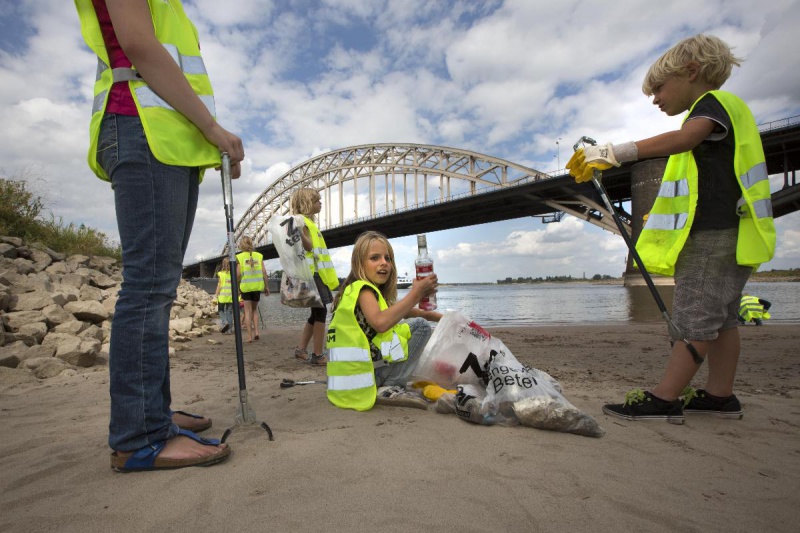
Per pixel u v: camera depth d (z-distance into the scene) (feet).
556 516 4.21
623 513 4.29
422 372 8.47
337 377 8.16
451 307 52.19
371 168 241.55
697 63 7.38
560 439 6.38
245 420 6.31
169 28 5.89
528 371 7.34
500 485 4.83
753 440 6.49
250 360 15.93
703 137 6.96
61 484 4.95
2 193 32.27
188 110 5.49
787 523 4.17
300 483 4.83
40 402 8.96
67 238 39.29
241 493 4.62
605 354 16.07
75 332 16.47
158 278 5.45
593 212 150.10
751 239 6.91
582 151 7.77
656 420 7.39
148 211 5.38
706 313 7.21
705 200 7.25
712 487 4.90
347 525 4.01
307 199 15.01
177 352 18.37
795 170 126.00
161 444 5.37
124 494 4.66
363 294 8.22
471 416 7.00
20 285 19.95
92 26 5.49
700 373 11.99
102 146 5.40
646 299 63.57
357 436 6.40
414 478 4.98
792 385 10.36
